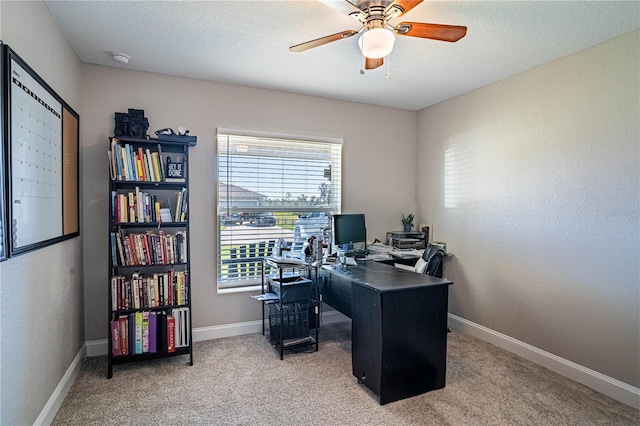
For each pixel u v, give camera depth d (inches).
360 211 152.6
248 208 132.8
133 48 98.2
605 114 91.4
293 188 140.6
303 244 142.6
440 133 148.9
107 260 111.5
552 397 88.7
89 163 109.2
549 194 105.3
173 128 119.3
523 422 78.1
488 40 91.7
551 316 104.8
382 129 155.8
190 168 122.0
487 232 126.4
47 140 73.9
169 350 104.2
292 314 119.1
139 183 104.7
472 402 86.0
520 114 114.1
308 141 140.9
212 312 126.4
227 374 99.4
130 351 101.7
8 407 57.4
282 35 90.7
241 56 103.7
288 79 123.0
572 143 99.1
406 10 68.7
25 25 65.1
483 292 128.3
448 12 78.3
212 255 126.1
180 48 98.3
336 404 84.6
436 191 151.3
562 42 92.4
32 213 65.5
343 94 139.3
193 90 122.0
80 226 104.1
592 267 94.4
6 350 56.6
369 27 70.9
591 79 94.6
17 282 60.7
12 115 56.9
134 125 105.4
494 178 123.5
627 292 87.2
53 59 81.1
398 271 107.7
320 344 121.9
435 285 90.4
